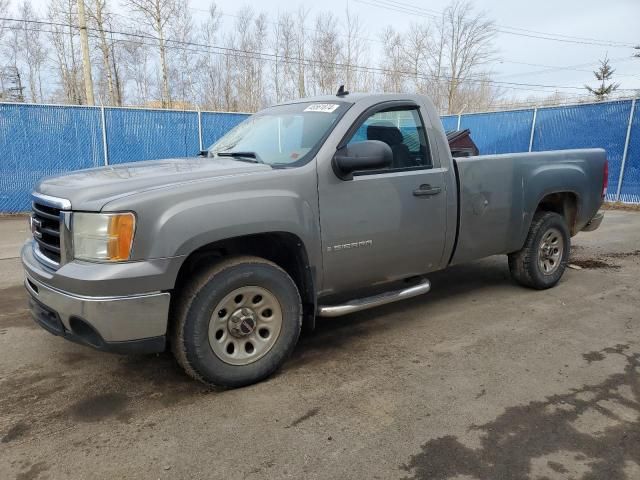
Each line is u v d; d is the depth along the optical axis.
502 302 4.84
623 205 12.35
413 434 2.65
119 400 3.02
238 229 2.94
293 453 2.49
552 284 5.24
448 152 4.11
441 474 2.33
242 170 3.19
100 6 26.45
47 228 2.98
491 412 2.86
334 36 34.09
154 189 2.81
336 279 3.56
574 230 5.45
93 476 2.33
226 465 2.41
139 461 2.44
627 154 12.52
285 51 33.72
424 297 5.05
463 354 3.65
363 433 2.66
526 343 3.85
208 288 2.93
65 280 2.70
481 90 43.16
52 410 2.91
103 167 3.69
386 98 3.83
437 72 40.56
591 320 4.33
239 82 32.72
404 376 3.31
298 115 3.92
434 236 4.01
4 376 3.33
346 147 3.45
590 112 13.24
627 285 5.39
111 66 31.36
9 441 2.60
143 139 12.33
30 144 11.15
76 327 2.80
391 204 3.68
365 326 4.25
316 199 3.31
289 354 3.34
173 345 3.02
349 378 3.29
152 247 2.71
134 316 2.71
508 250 4.77
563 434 2.64
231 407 2.93
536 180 4.75
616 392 3.08
